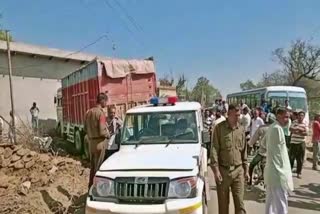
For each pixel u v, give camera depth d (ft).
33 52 84.64
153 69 42.65
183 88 174.40
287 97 76.89
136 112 22.74
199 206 16.06
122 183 16.72
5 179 27.99
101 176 17.21
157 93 43.68
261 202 26.07
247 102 94.43
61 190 26.66
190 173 16.62
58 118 68.28
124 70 40.63
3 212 21.85
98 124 23.93
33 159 32.19
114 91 40.16
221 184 18.35
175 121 22.06
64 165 33.60
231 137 18.15
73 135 51.55
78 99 48.37
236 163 18.30
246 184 30.01
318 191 29.91
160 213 15.80
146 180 16.51
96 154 24.17
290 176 18.65
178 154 18.95
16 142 40.45
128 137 22.09
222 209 18.56
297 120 35.01
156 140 21.45
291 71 165.27
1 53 80.18
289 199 27.22
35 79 86.53
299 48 162.20
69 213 23.30
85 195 26.23
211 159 18.16
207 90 213.46
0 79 80.43
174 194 16.20
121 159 18.65
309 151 56.59
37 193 25.05
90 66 41.63
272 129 18.72
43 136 50.21
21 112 83.30
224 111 44.09
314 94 161.79
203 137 21.61
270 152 18.78
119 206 16.22
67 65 92.63
